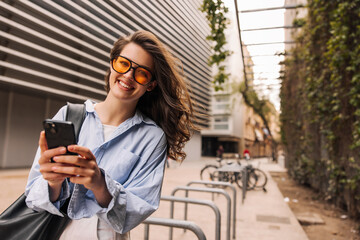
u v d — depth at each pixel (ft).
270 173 47.32
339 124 16.60
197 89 20.49
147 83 3.50
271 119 65.46
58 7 9.67
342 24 13.84
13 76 23.66
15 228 2.88
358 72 12.82
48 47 13.92
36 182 2.88
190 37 15.57
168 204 18.37
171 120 4.16
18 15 10.21
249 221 14.61
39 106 47.26
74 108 3.56
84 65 15.47
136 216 2.80
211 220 14.51
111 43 11.64
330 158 19.07
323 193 22.57
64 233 3.09
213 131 124.98
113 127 3.57
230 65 50.65
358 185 14.53
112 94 3.60
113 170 3.19
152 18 10.50
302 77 25.96
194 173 41.93
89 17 10.05
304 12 23.86
